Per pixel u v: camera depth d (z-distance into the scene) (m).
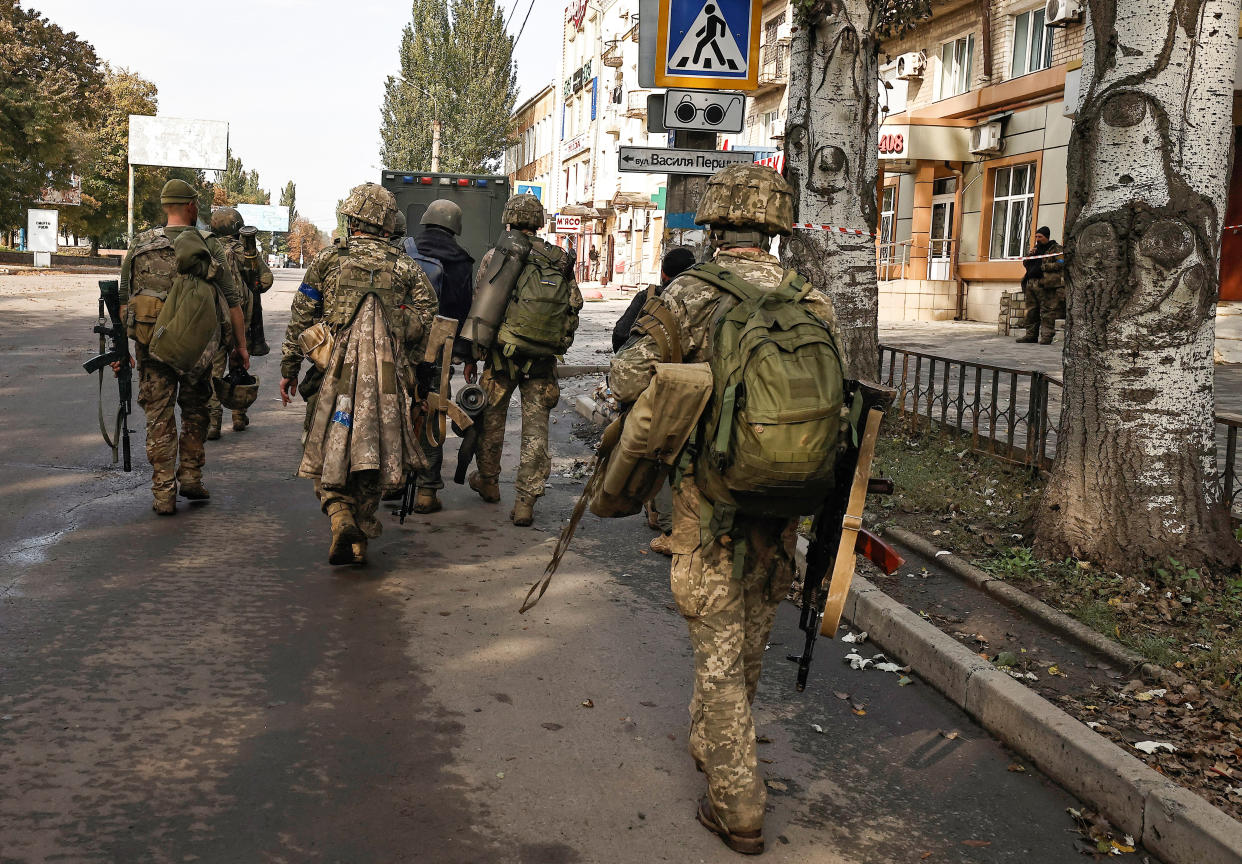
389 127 67.31
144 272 6.41
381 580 5.55
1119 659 4.59
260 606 5.02
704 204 3.45
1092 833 3.43
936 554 6.04
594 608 5.34
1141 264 5.48
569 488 8.12
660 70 8.71
